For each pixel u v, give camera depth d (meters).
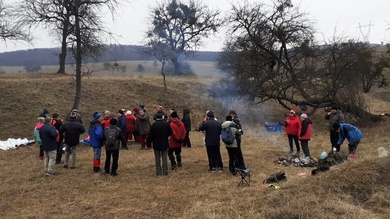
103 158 13.01
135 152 13.92
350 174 7.37
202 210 6.56
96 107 22.55
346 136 10.74
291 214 5.91
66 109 21.42
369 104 31.98
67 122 11.19
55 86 23.64
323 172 8.16
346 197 6.50
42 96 21.94
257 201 6.75
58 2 18.86
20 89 22.06
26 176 10.27
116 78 28.50
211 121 10.53
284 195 6.77
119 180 9.63
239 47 24.23
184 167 11.09
